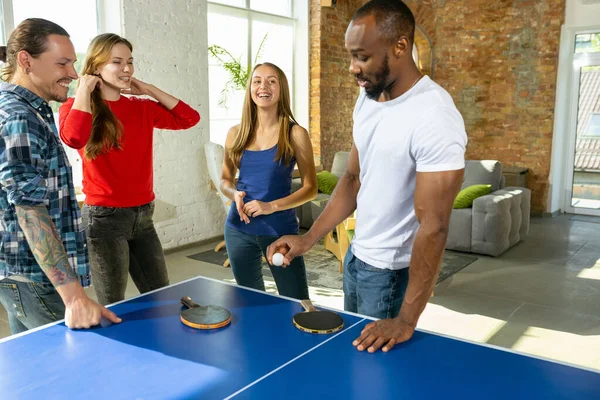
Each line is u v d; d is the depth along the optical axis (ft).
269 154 8.21
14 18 13.79
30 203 5.00
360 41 5.00
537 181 24.08
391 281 5.95
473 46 24.67
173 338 4.73
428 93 5.25
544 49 23.17
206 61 18.16
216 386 3.85
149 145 7.98
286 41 24.02
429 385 3.86
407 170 5.50
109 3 15.72
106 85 7.50
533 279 14.51
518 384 3.86
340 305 12.57
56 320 5.72
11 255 5.32
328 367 4.15
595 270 15.37
